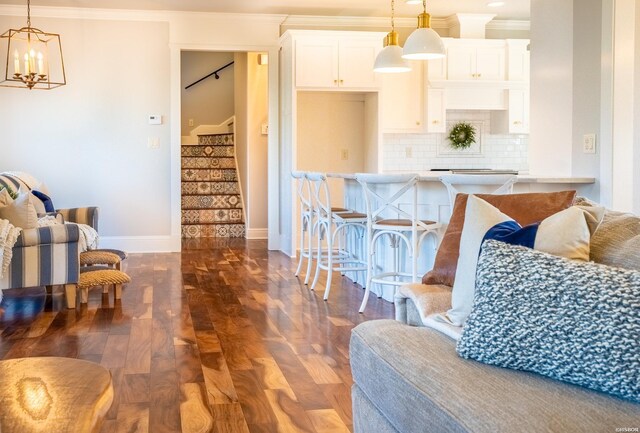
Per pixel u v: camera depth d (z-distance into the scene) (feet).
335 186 27.27
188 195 33.45
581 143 15.15
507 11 26.17
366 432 6.91
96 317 14.96
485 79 26.66
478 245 7.04
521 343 5.70
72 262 15.57
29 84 20.67
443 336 6.98
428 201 16.06
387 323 7.58
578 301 5.42
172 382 10.48
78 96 25.31
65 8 24.84
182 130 37.93
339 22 26.91
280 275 20.95
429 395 5.58
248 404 9.53
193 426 8.70
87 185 25.59
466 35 26.84
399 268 16.74
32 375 5.84
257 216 31.09
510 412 4.95
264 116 30.83
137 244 26.09
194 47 25.95
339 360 11.71
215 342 12.91
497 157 28.25
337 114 27.35
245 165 31.99
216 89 38.14
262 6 24.88
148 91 25.75
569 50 15.57
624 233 6.66
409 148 27.53
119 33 25.46
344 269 17.39
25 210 15.46
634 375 4.97
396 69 18.95
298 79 25.07
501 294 5.92
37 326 14.05
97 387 5.53
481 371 5.83
